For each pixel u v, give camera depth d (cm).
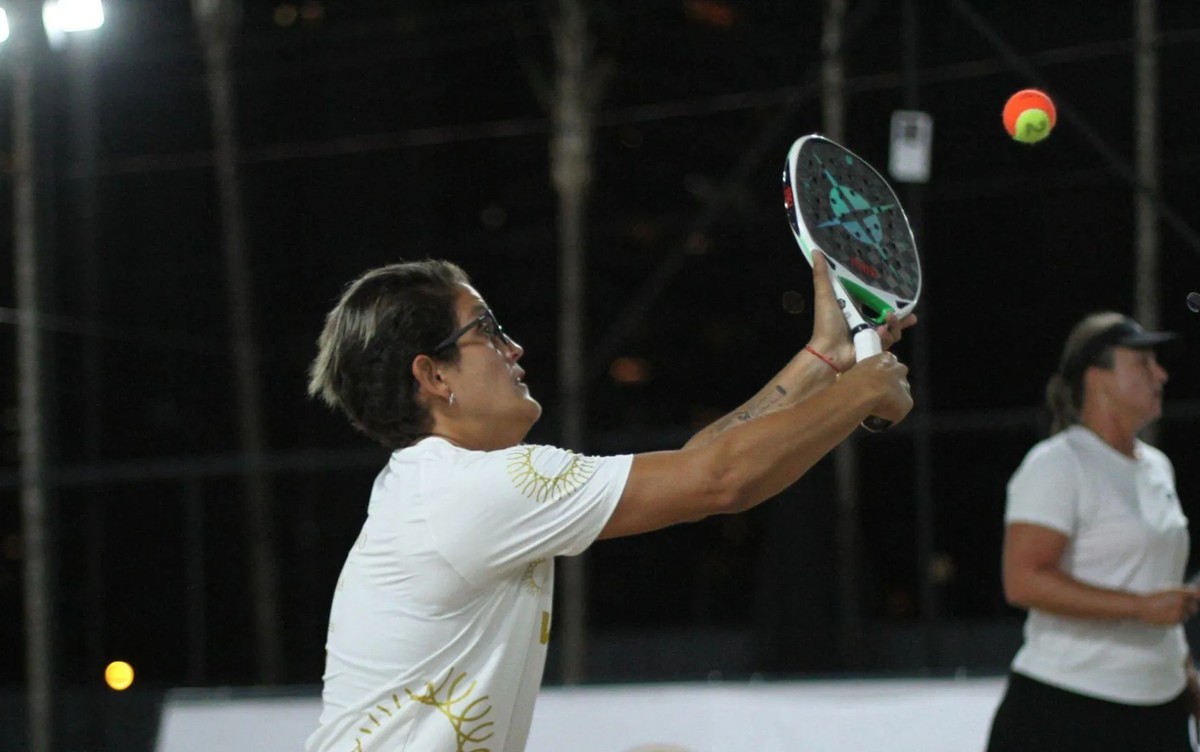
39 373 2705
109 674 3006
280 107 4259
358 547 777
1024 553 1326
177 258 4134
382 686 740
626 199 4303
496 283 4447
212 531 3788
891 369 766
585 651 3316
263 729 1948
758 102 3083
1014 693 1353
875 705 1728
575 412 3127
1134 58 3192
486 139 4338
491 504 731
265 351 4203
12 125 2734
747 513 4019
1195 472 3338
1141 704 1302
